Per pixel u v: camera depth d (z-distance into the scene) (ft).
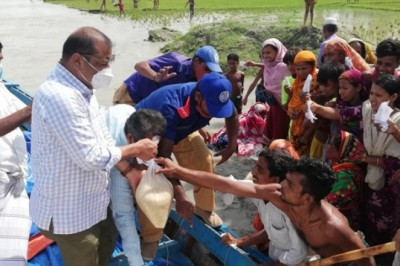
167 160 10.43
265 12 82.64
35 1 145.89
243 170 20.58
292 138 16.71
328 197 13.29
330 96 15.11
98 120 9.48
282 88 17.79
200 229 13.16
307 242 10.42
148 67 15.69
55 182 9.00
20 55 49.52
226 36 44.93
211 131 25.12
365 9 83.71
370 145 12.93
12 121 10.64
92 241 9.78
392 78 12.13
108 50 8.86
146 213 9.93
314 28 43.19
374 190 13.41
